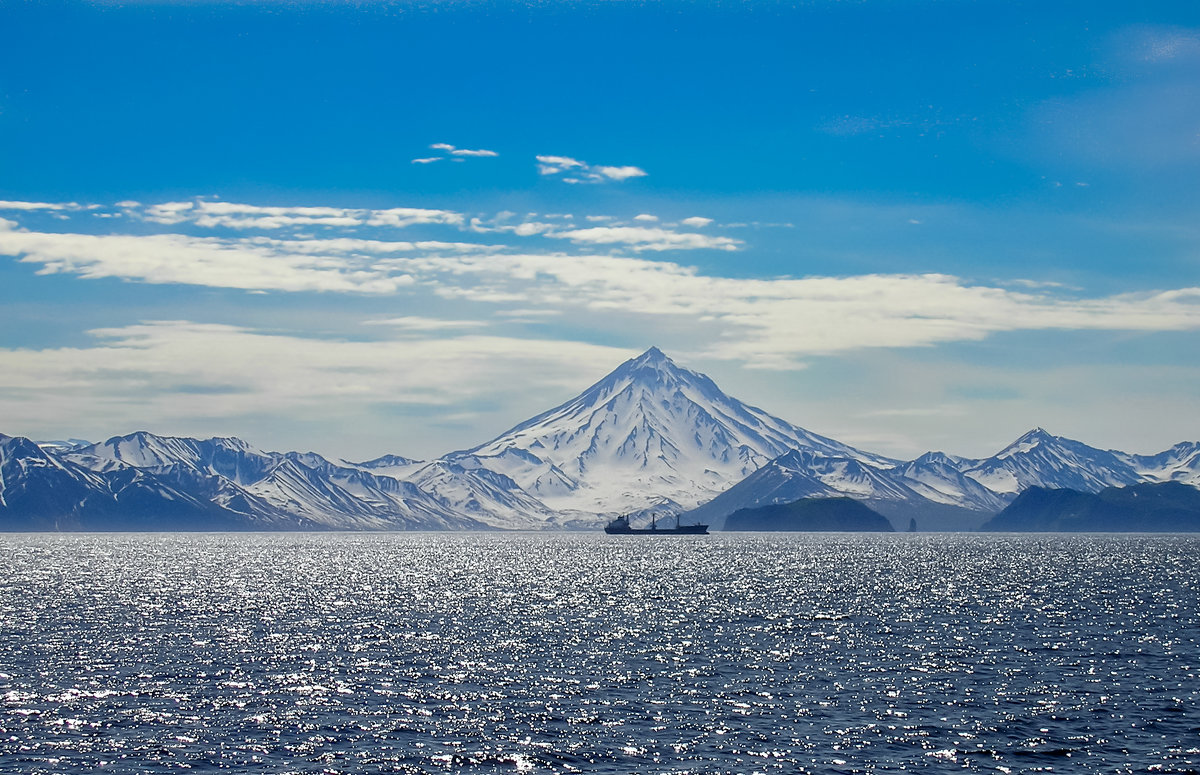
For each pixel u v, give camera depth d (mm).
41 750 82500
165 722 91000
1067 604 189875
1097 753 81188
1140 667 115750
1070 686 105250
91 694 101938
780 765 78500
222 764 79250
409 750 82750
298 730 88500
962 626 154625
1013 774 76375
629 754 81500
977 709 95188
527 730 88375
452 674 113062
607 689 104688
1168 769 77438
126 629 152875
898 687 105375
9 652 128125
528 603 198250
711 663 119875
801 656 125062
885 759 79938
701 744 84000
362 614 176750
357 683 108000
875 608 184375
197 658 124000
